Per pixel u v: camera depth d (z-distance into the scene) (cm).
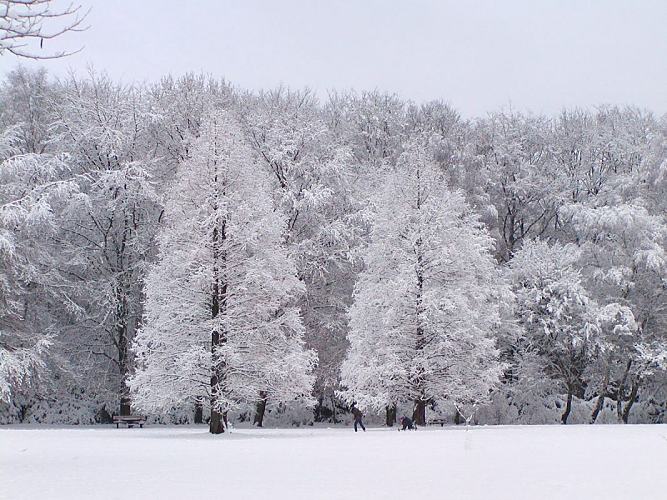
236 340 2931
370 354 3475
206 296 2952
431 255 3475
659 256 4194
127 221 4219
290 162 4234
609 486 1132
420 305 3359
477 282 3903
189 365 2794
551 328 4288
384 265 3581
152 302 2958
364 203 4200
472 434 2639
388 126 5600
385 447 2003
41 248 4025
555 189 5325
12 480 1244
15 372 3428
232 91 5462
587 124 6106
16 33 1052
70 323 4338
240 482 1198
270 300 3008
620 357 4353
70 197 4025
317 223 4238
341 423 4450
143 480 1236
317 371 4109
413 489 1097
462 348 3488
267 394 3148
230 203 2959
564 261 4425
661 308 4350
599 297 4500
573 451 1816
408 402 4444
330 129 5319
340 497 1013
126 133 4288
